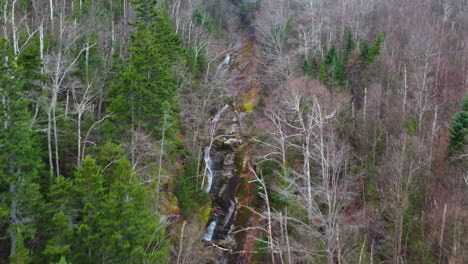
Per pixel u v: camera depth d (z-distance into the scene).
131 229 19.36
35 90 25.11
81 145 26.50
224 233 34.06
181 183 32.00
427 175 28.73
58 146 26.05
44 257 19.36
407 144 30.02
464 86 39.62
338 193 26.06
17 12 35.09
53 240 18.56
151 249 22.83
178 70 37.69
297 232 27.69
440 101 39.25
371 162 31.61
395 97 37.69
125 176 20.69
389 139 32.75
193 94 39.31
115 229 19.31
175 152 35.22
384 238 27.14
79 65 31.62
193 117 37.56
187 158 36.22
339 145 30.16
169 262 25.22
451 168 29.89
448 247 24.91
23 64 23.88
